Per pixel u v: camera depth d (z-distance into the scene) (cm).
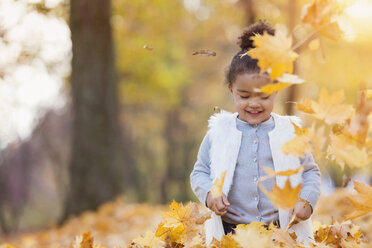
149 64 1711
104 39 973
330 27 179
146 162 2855
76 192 966
